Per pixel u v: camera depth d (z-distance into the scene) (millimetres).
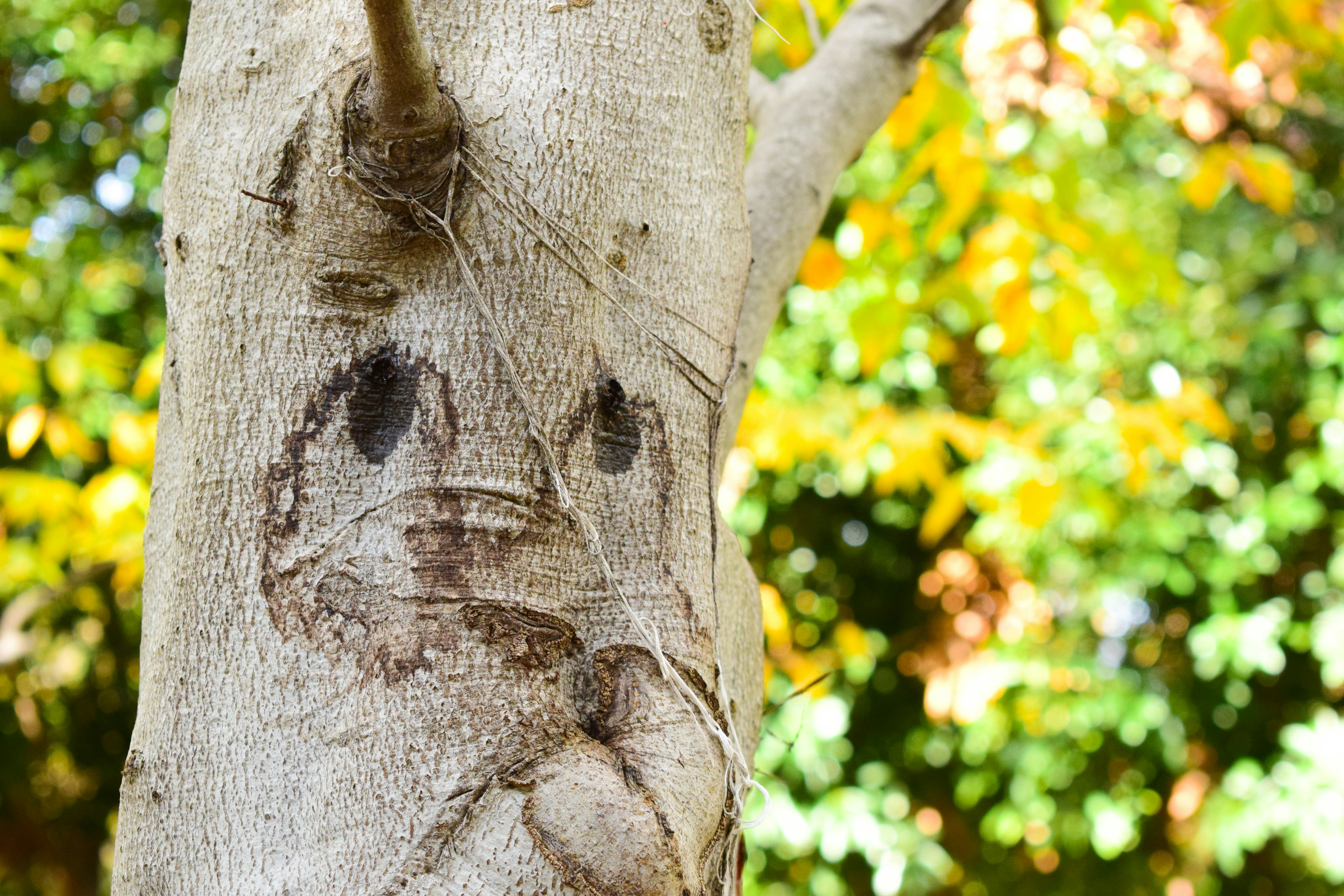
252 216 1217
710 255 1386
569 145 1248
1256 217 5465
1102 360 5113
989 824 5617
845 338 4973
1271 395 5367
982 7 4078
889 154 5129
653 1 1374
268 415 1176
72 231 6121
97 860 6484
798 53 3371
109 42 6090
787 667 4113
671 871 1072
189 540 1187
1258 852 5922
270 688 1116
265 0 1318
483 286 1189
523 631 1127
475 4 1288
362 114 1154
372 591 1124
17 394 4137
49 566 4203
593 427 1233
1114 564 5180
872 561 5969
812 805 5156
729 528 1654
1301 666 5672
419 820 1052
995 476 4402
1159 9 3396
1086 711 5078
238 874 1076
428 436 1156
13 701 5852
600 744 1135
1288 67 4902
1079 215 3398
